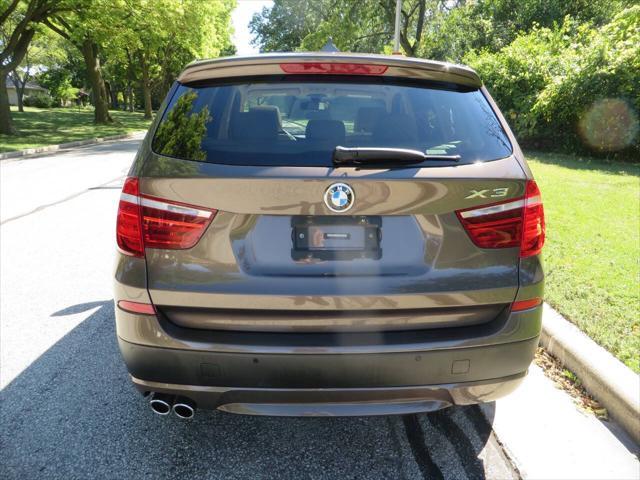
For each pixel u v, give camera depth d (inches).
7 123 915.4
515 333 83.9
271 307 78.6
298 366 79.1
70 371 128.8
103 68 2493.8
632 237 224.2
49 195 357.4
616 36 549.6
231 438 103.2
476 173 81.1
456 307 82.0
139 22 1045.8
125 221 81.9
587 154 567.8
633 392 105.6
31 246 235.0
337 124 84.5
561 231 234.5
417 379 81.4
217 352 79.2
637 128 511.5
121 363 132.9
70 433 104.3
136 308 81.5
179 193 78.8
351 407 83.6
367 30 1302.9
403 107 89.4
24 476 92.0
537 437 102.7
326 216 78.3
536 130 613.9
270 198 77.3
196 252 79.0
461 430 105.4
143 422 108.1
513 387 88.2
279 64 87.4
